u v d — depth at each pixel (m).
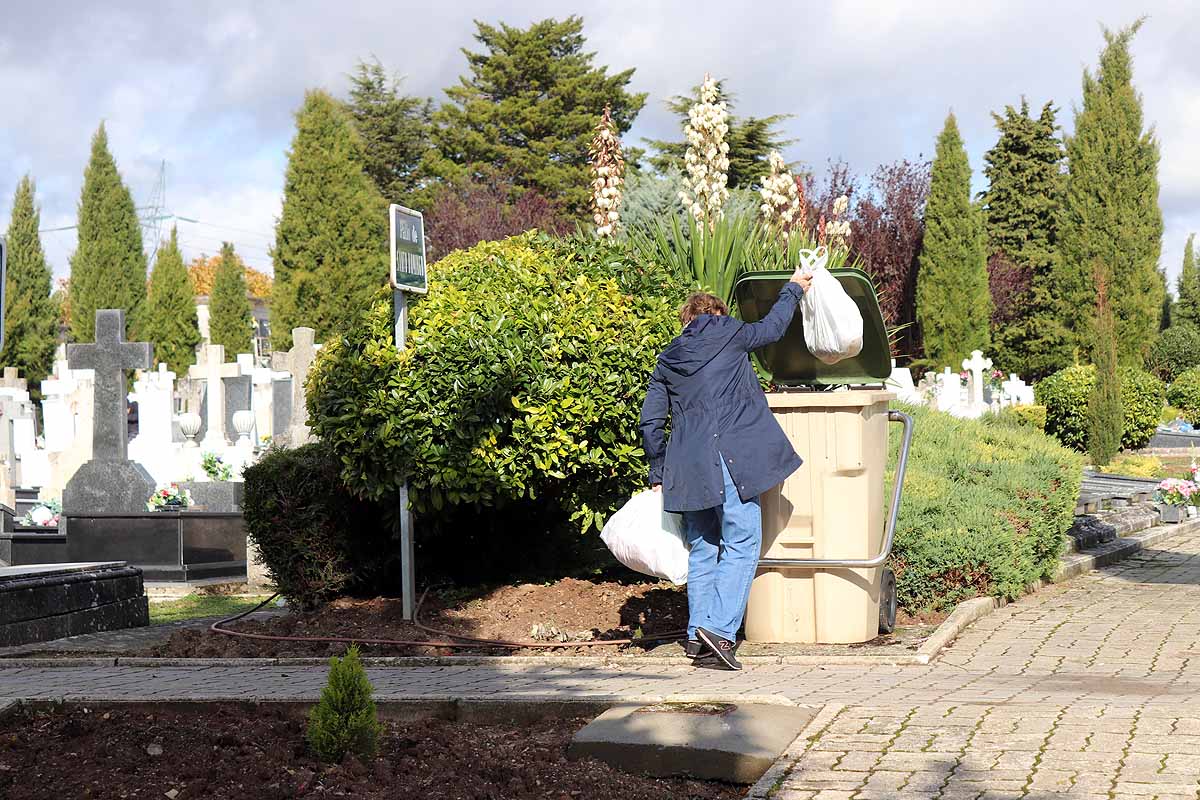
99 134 43.84
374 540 8.60
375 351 7.64
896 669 6.09
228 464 16.52
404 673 6.26
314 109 34.31
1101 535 12.43
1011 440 10.14
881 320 6.89
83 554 13.13
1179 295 68.62
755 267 10.55
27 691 5.41
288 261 34.22
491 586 8.75
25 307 41.69
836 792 3.72
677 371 6.26
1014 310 46.91
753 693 4.99
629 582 8.75
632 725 4.38
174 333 42.34
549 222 39.56
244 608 10.48
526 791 3.88
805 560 6.60
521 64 52.69
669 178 26.81
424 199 49.81
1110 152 32.94
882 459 6.94
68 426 22.50
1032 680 5.64
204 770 3.89
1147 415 26.94
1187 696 4.94
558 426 7.55
